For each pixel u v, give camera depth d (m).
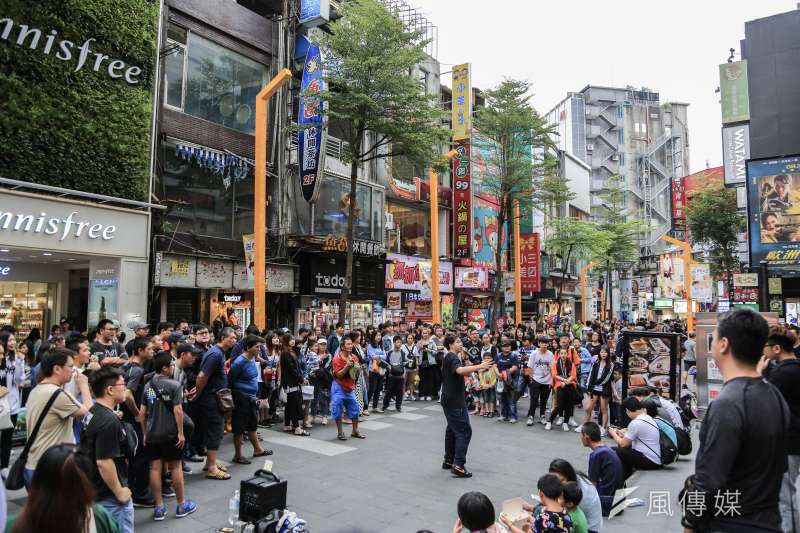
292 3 19.70
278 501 4.96
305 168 17.66
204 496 6.64
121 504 4.28
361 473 7.82
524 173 24.56
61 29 12.67
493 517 3.50
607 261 38.19
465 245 27.83
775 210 21.62
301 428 10.45
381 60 15.20
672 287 40.25
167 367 6.00
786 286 22.02
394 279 24.41
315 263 19.58
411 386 15.19
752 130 24.86
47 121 12.46
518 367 12.35
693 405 12.19
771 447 2.45
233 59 17.97
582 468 8.36
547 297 38.25
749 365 2.61
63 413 4.53
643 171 70.00
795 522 3.49
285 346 10.38
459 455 7.79
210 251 16.62
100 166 13.40
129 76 14.02
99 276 13.95
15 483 4.41
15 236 11.77
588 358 13.84
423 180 27.42
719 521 2.51
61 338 8.21
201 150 16.36
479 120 26.05
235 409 8.19
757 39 25.11
